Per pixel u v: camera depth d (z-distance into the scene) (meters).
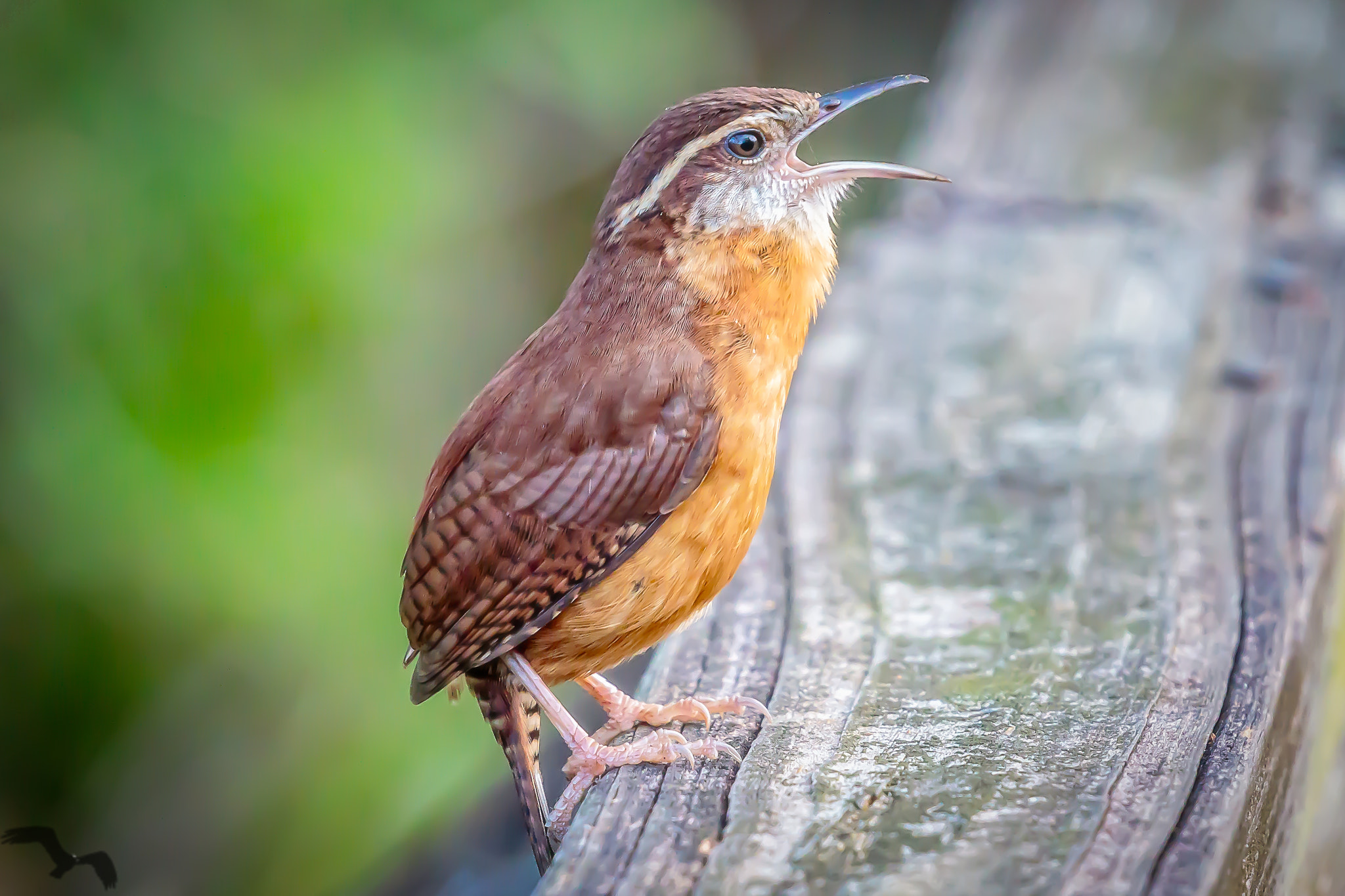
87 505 12.07
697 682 6.29
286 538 12.46
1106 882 4.50
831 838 4.84
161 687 12.79
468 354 15.78
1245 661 5.96
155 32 12.83
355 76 13.49
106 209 12.27
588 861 4.90
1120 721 5.53
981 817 4.91
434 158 13.64
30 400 12.10
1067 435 8.27
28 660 12.50
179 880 12.77
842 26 19.22
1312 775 6.56
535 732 7.01
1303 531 7.15
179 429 12.17
